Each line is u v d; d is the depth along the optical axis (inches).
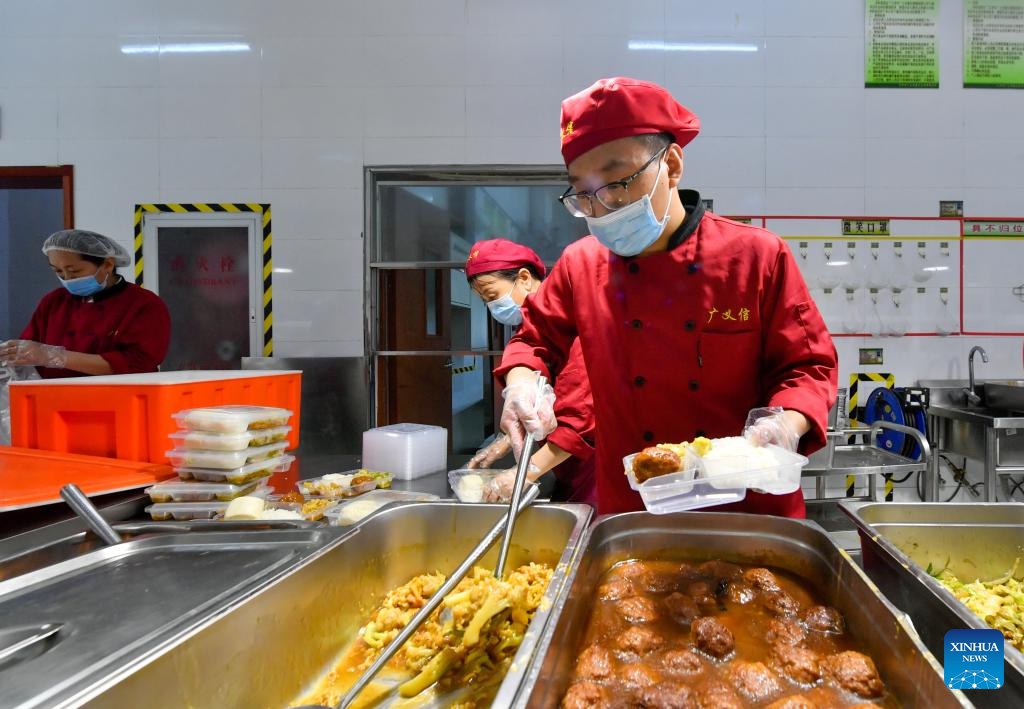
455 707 30.9
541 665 23.4
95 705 22.5
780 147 127.0
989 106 127.6
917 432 97.4
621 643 30.0
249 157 128.2
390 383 134.0
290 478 69.3
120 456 57.4
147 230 129.3
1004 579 45.9
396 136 127.3
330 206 128.3
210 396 62.5
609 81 40.2
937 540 46.4
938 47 126.6
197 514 48.5
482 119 126.9
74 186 128.4
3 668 25.0
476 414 135.2
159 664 25.5
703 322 48.3
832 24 126.0
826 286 127.7
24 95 127.9
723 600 34.8
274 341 130.0
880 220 127.6
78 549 41.5
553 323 57.4
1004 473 106.5
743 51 126.0
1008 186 128.4
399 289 133.0
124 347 98.7
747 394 50.1
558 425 57.4
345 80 127.2
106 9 126.7
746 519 39.4
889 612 27.0
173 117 127.6
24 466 52.9
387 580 44.1
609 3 125.2
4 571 37.4
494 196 130.6
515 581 39.1
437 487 65.9
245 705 30.4
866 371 128.4
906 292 128.4
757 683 26.5
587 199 43.9
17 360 86.4
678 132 42.4
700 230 49.1
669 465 37.4
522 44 125.9
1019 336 128.3
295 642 34.2
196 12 126.8
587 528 38.9
